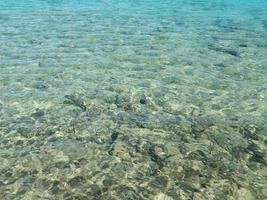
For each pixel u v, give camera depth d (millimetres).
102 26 20766
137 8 27922
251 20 24578
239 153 8305
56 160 7875
